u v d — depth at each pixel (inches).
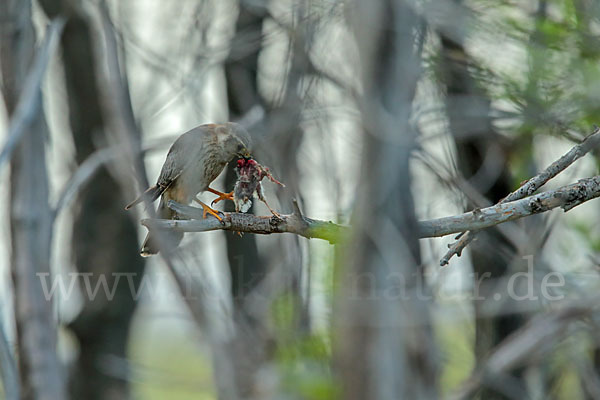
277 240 509.0
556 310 421.4
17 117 445.7
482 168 538.3
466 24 449.7
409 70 446.6
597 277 444.5
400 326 455.5
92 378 779.4
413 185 507.5
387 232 448.5
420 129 501.4
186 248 464.8
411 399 464.4
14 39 502.6
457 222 335.3
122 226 789.2
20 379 490.3
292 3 551.2
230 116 692.7
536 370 571.5
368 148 453.4
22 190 492.4
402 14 441.7
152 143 530.9
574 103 435.5
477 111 479.8
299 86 529.0
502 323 555.2
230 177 665.6
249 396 428.1
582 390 564.4
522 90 445.1
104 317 780.0
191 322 446.6
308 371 409.4
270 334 443.8
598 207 543.8
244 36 612.4
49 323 495.2
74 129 767.7
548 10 468.1
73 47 748.6
